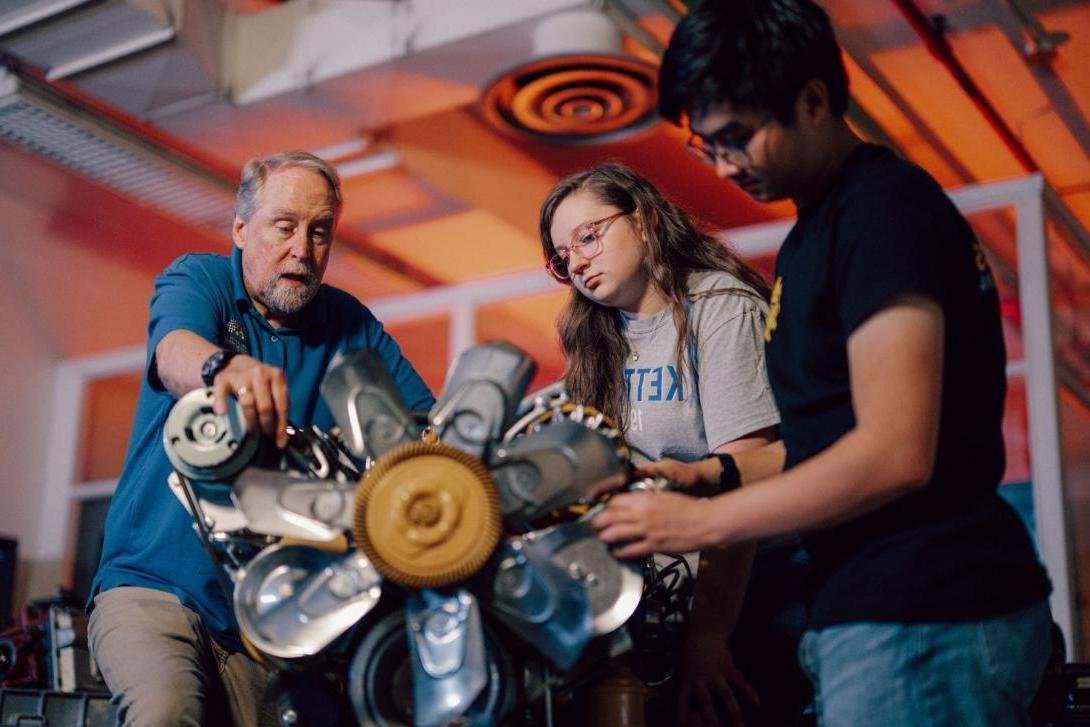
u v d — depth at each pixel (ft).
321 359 6.86
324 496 4.45
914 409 3.87
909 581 4.06
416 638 4.35
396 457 4.29
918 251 4.02
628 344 6.66
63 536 19.71
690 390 6.34
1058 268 16.88
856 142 4.55
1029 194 15.64
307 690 4.74
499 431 4.47
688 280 6.52
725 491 5.17
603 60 13.96
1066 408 16.26
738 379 6.05
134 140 16.29
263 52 15.19
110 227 20.36
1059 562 14.03
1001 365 4.37
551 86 14.69
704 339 6.24
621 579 4.52
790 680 6.37
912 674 4.03
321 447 5.03
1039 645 4.24
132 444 6.49
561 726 4.95
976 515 4.15
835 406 4.36
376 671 4.44
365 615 4.57
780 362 4.64
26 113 15.37
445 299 19.85
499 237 20.22
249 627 4.50
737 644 6.47
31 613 10.44
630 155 17.42
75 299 20.22
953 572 4.05
